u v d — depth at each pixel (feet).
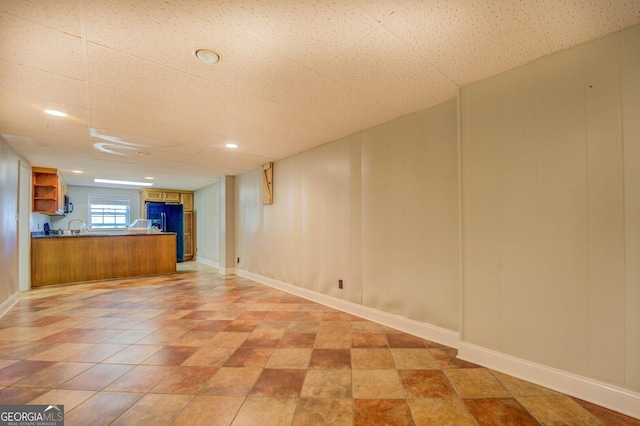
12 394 5.82
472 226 7.06
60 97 7.52
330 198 12.00
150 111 8.54
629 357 5.06
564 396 5.61
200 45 5.39
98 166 16.55
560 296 5.79
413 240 8.90
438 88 7.29
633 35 5.08
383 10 4.54
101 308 11.86
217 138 11.33
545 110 5.99
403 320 9.14
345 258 11.29
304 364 7.07
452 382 6.20
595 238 5.41
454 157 7.91
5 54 5.55
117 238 18.53
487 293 6.79
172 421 5.02
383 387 6.05
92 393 5.85
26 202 15.33
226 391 5.93
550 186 5.93
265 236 16.60
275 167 15.62
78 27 4.80
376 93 7.53
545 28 5.05
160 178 21.04
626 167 5.13
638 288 5.00
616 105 5.23
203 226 26.32
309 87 7.16
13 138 10.97
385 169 9.73
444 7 4.49
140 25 4.79
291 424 4.95
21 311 11.48
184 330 9.37
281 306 12.05
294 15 4.63
